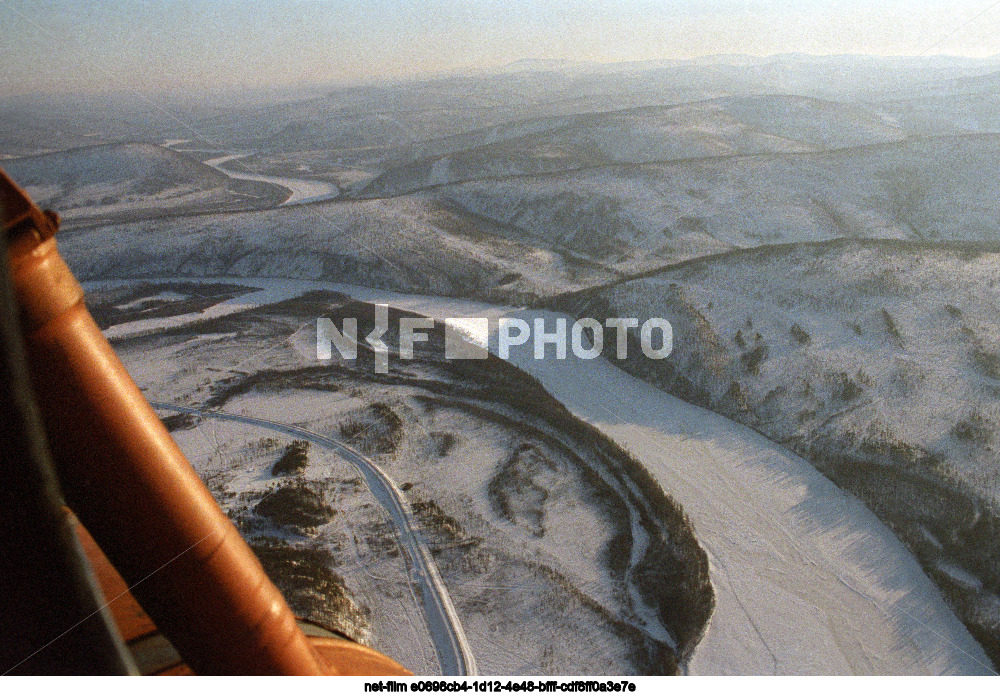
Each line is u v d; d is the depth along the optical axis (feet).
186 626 17.28
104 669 16.88
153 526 16.24
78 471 15.40
